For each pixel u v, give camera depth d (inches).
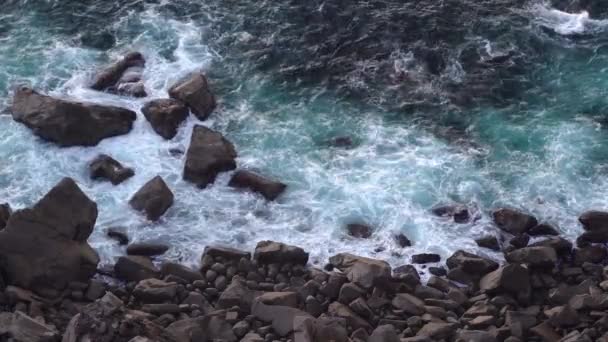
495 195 1840.6
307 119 1999.3
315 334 1428.4
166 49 2150.6
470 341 1446.9
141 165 1840.6
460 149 1943.9
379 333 1445.6
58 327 1432.1
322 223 1760.6
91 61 2103.8
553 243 1701.5
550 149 1952.5
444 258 1697.8
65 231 1551.4
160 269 1609.3
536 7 2327.8
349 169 1882.4
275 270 1620.3
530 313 1549.0
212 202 1785.2
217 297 1565.0
